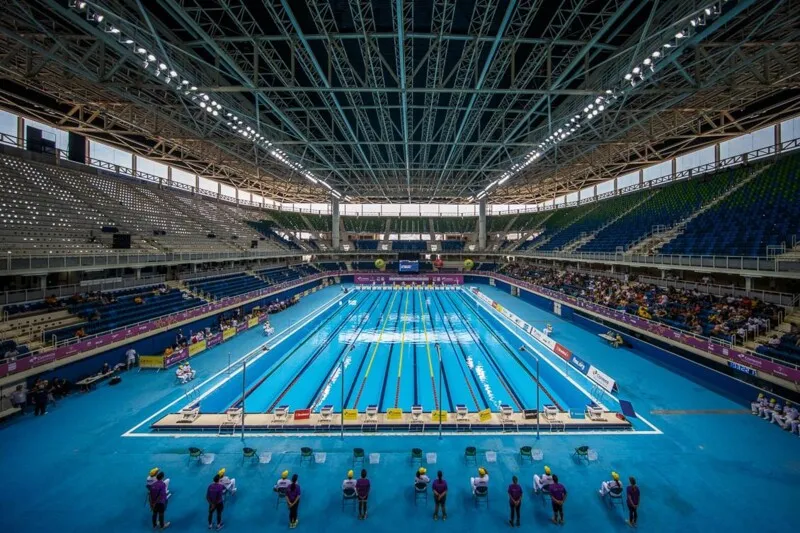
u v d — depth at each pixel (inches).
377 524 310.3
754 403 494.3
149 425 463.5
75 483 353.7
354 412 469.7
